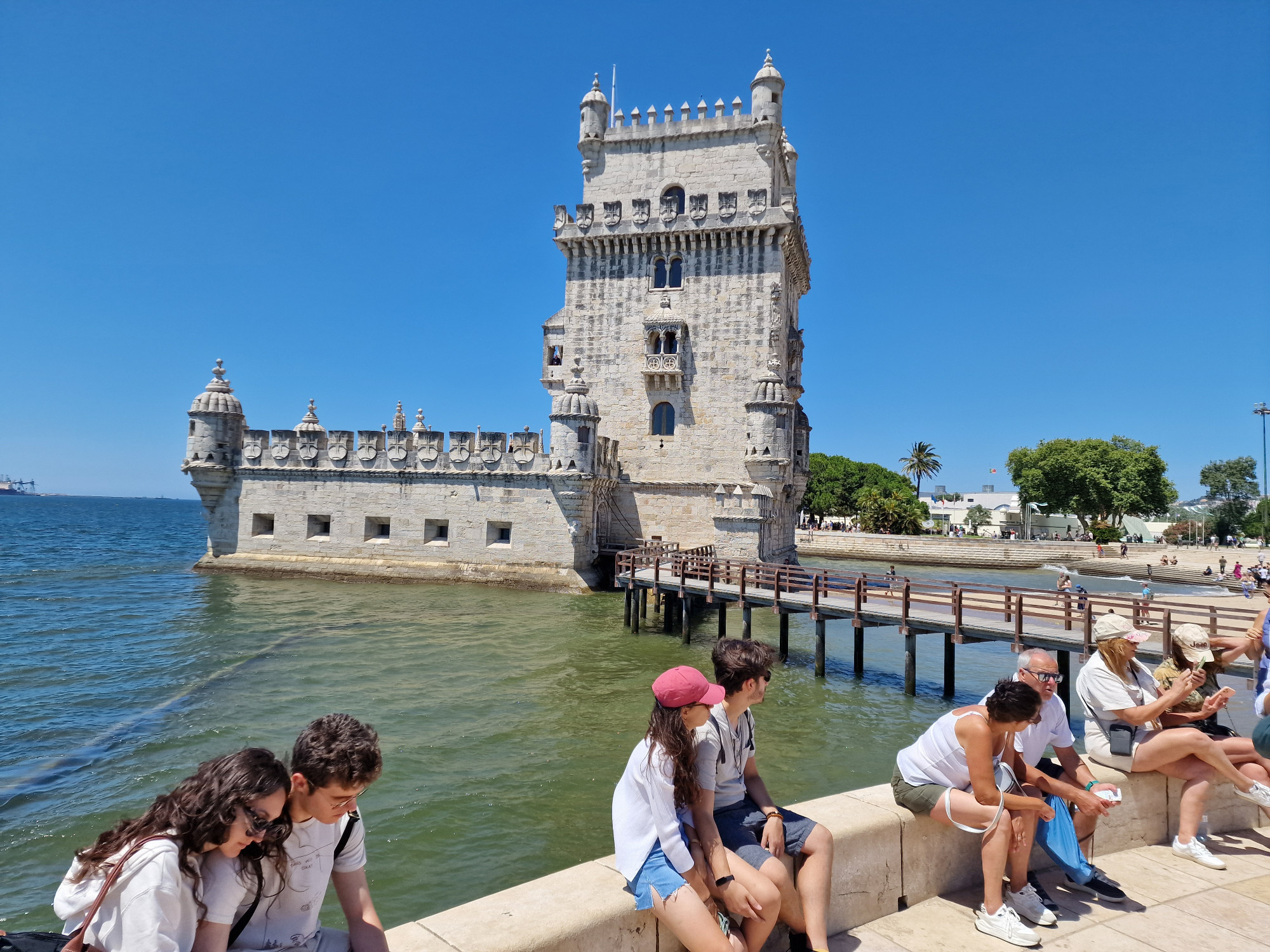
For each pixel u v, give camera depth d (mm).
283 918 4207
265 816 3791
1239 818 7758
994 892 5961
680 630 32719
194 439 46031
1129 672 7672
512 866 11797
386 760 16250
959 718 6168
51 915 10312
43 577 46406
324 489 44875
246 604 36656
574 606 36969
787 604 26828
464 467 43062
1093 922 6078
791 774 16156
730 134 45906
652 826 5004
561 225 46969
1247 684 19156
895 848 6242
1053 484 95688
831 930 5840
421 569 42875
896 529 94562
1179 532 110375
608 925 4883
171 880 3559
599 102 47781
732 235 44812
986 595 34531
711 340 45250
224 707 20031
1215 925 6059
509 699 21312
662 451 45750
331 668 24453
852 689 24047
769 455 42562
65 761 16031
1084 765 6980
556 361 52781
